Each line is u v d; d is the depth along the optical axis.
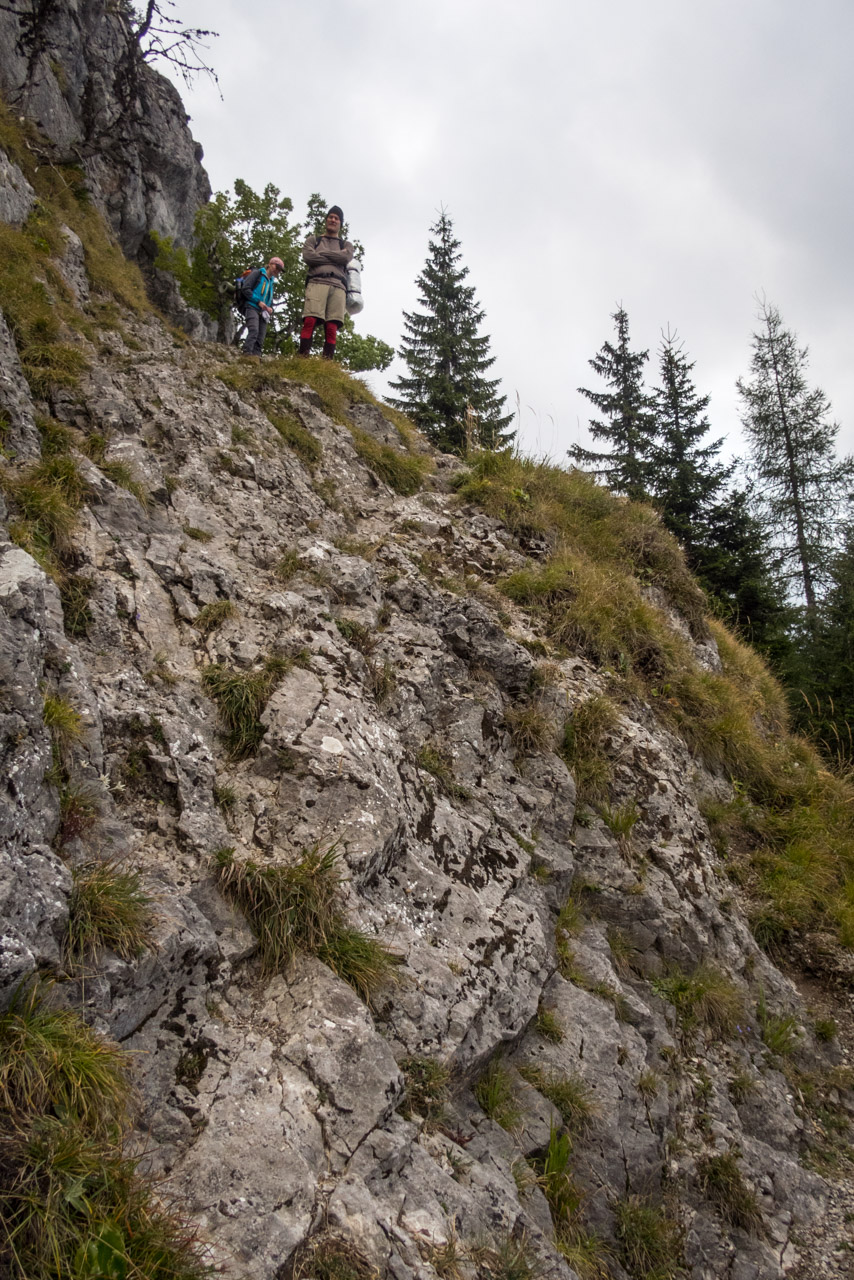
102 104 13.74
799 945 6.59
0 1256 2.15
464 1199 3.26
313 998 3.49
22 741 3.25
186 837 3.81
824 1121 5.51
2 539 4.38
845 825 7.90
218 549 6.14
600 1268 3.93
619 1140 4.42
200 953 3.36
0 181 9.45
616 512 10.13
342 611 6.12
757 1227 4.61
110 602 4.79
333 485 8.21
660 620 8.70
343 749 4.61
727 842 7.28
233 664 5.00
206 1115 2.94
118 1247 2.25
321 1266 2.65
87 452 6.10
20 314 7.30
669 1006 5.48
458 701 6.07
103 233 12.09
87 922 3.03
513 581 7.93
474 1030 4.08
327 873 3.97
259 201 14.21
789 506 21.20
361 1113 3.19
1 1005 2.57
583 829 6.07
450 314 26.77
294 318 14.84
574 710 6.76
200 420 7.62
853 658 13.19
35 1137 2.35
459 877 4.86
